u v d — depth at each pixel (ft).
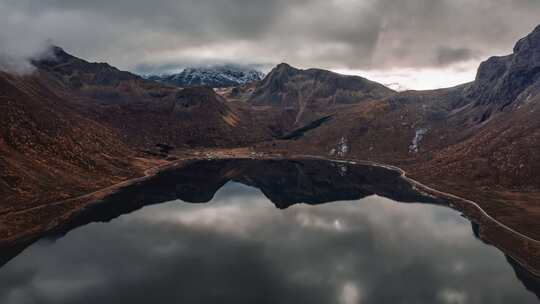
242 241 462.19
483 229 520.83
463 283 361.71
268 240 467.11
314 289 343.46
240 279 359.87
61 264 385.91
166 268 380.99
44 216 509.35
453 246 458.50
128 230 491.31
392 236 491.72
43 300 318.24
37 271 370.12
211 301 319.88
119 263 391.04
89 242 446.60
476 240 481.46
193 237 471.62
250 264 394.32
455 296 336.70
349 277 369.50
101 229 491.72
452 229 523.70
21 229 467.11
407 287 351.05
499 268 397.39
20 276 359.87
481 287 354.74
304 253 426.92
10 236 448.65
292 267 388.57
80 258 401.08
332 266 393.50
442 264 403.95
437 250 443.73
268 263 397.80
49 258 400.06
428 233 505.25
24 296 324.60
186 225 519.60
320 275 371.97
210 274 369.09
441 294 339.16
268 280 358.84
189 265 388.98
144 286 343.26
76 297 323.57
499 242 472.03
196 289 338.95
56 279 354.33
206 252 424.05
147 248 432.25
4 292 330.95
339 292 338.75
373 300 326.85
